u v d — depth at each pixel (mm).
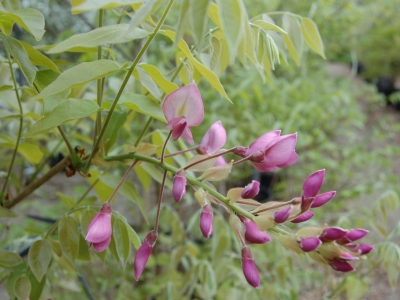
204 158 133
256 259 323
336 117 688
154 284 382
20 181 217
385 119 874
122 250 140
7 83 176
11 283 147
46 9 410
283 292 304
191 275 276
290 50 180
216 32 147
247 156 125
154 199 445
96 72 109
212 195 123
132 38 108
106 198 178
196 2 76
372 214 267
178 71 153
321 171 108
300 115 574
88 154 166
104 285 365
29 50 128
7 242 273
